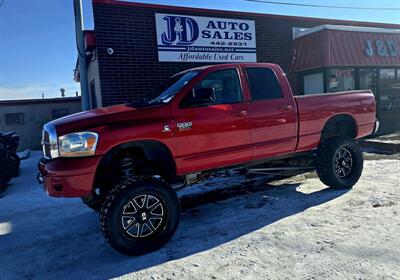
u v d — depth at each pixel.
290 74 12.17
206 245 4.00
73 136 3.75
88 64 12.28
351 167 5.79
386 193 5.31
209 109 4.54
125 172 4.34
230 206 5.41
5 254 4.28
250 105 4.90
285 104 5.21
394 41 12.73
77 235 4.76
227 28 10.77
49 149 3.96
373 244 3.63
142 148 4.18
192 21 10.21
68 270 3.73
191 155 4.41
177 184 4.61
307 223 4.36
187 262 3.60
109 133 3.86
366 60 11.82
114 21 9.30
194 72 4.77
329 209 4.81
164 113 4.24
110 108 4.44
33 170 10.32
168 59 9.98
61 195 3.72
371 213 4.52
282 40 11.88
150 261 3.72
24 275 3.69
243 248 3.80
